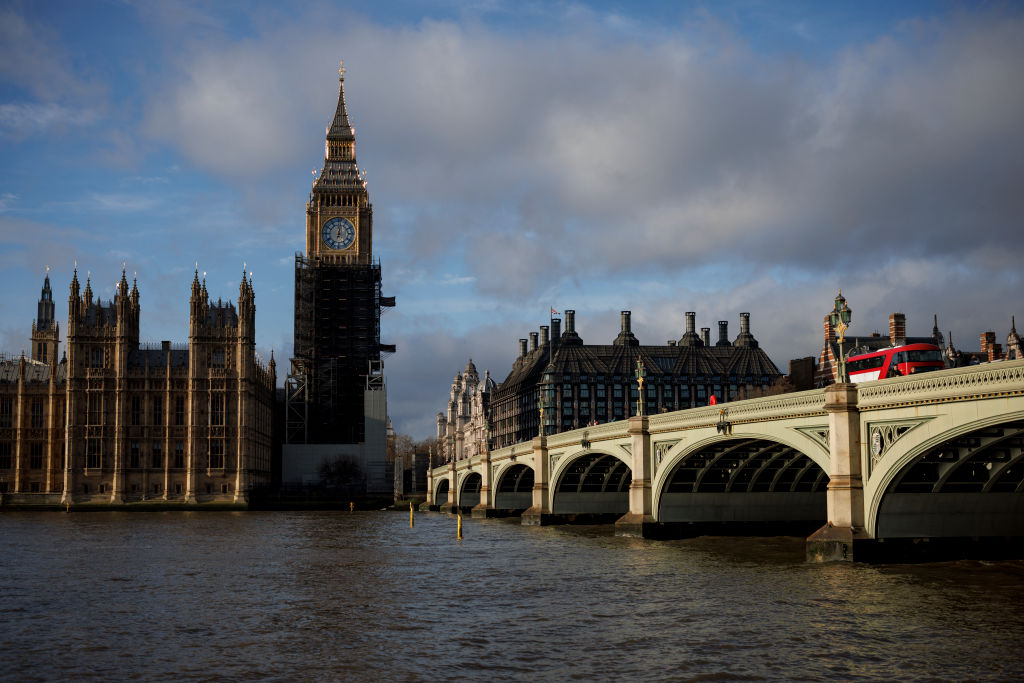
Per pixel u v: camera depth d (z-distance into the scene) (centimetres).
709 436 7744
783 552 7575
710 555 7388
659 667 3759
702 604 5075
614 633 4391
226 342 19862
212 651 4150
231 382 19750
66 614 5075
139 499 19325
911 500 6100
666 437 8594
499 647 4153
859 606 4847
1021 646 3997
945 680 3531
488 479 14812
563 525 11712
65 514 17362
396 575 6625
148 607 5284
